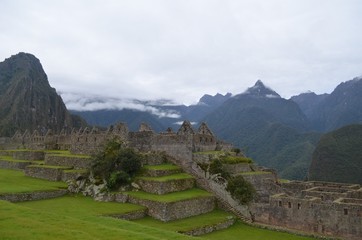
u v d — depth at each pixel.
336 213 52.66
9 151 109.12
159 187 61.59
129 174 66.25
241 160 76.25
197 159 71.88
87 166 72.12
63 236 27.89
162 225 51.81
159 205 55.41
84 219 42.44
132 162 66.62
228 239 49.69
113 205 57.62
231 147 87.38
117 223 40.56
